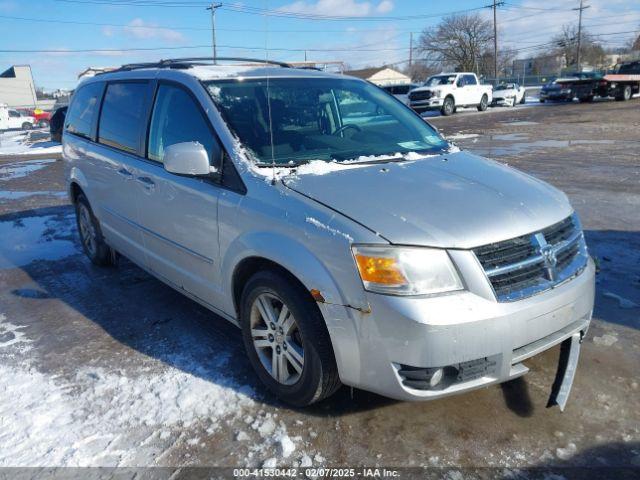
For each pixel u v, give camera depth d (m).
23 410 3.10
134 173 4.11
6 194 9.96
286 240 2.77
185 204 3.50
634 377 3.16
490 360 2.52
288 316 2.91
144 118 4.10
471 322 2.41
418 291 2.43
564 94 32.66
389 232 2.50
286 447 2.68
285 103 3.71
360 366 2.59
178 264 3.79
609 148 12.20
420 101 27.58
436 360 2.41
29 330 4.16
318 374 2.76
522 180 3.21
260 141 3.37
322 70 4.46
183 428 2.89
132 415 3.02
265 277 2.91
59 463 2.66
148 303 4.58
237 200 3.09
